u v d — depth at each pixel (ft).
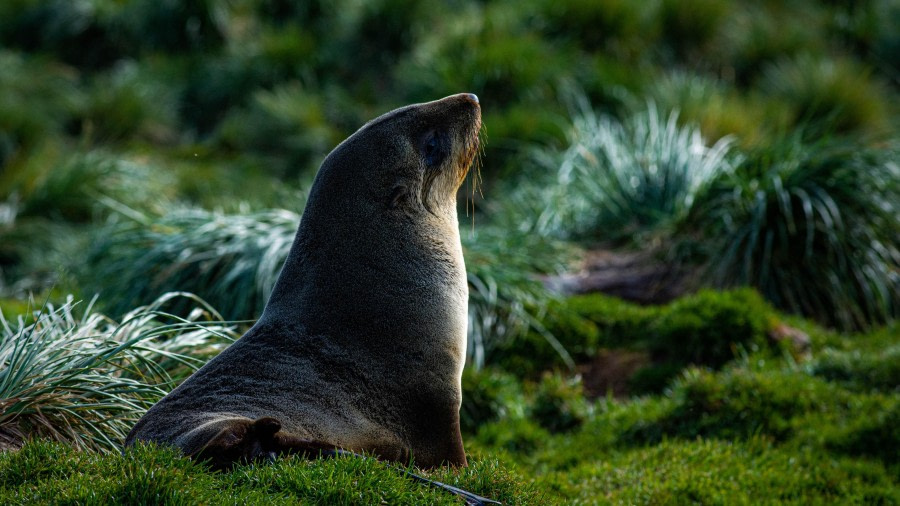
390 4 128.67
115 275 66.85
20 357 36.24
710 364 58.65
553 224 81.30
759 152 74.79
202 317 60.49
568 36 118.11
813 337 60.70
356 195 32.32
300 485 25.35
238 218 67.92
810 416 49.29
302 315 30.58
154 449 25.53
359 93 123.03
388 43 128.47
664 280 70.85
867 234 67.92
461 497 26.76
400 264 31.91
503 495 28.50
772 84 115.44
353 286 31.07
